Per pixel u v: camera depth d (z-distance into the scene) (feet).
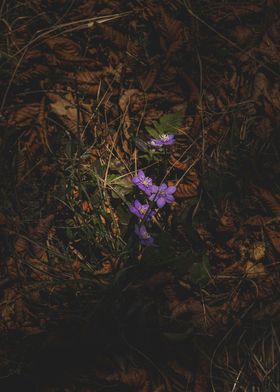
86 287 2.11
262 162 2.26
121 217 2.17
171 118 2.28
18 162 2.25
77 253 2.17
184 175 2.25
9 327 2.07
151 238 2.07
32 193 2.22
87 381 2.00
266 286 2.12
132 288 2.09
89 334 2.04
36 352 2.02
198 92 2.36
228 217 2.18
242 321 2.08
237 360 2.05
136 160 2.27
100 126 2.31
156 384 2.02
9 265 2.13
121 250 2.16
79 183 2.18
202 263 2.10
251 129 2.32
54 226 2.19
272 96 2.35
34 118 2.30
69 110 2.30
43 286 2.10
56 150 2.27
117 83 2.37
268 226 2.19
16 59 2.37
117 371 2.01
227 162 2.27
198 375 2.02
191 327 2.06
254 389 2.02
